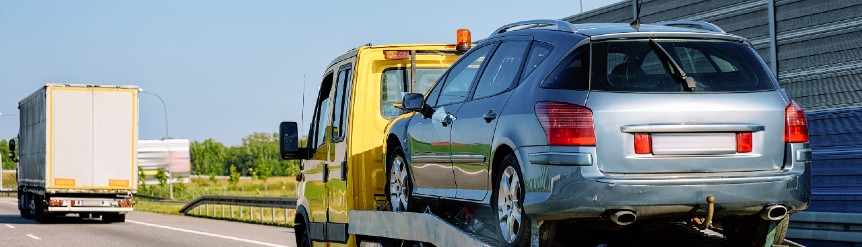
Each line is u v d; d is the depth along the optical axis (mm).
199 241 21391
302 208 11852
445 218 8211
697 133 6102
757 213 6172
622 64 6250
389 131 9375
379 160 10133
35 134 33875
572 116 6156
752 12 18062
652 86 6156
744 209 6098
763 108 6180
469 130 7406
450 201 7930
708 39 6395
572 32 6590
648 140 6078
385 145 9547
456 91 8078
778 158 6184
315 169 11383
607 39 6324
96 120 31922
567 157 6105
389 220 8914
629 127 6070
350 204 10055
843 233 10023
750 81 6273
